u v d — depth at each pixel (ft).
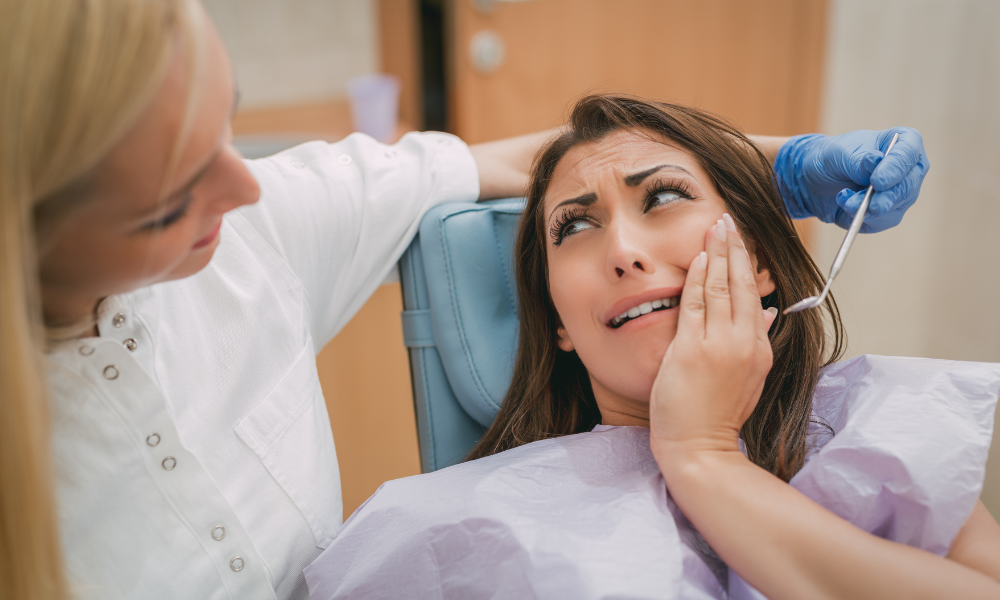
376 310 4.77
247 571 2.13
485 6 6.75
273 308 2.46
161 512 2.01
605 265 2.32
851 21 6.72
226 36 7.36
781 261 2.52
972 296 6.42
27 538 1.56
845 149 2.57
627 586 1.79
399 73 7.95
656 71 7.31
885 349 7.09
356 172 2.90
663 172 2.34
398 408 5.04
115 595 1.95
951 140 6.42
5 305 1.39
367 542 2.27
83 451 1.89
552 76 7.20
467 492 2.21
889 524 1.92
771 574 1.77
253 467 2.25
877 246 6.84
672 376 2.01
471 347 3.00
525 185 3.22
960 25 6.15
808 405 2.36
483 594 2.01
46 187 1.36
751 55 7.29
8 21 1.30
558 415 2.83
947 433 1.90
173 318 2.18
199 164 1.50
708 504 1.87
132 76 1.32
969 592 1.68
